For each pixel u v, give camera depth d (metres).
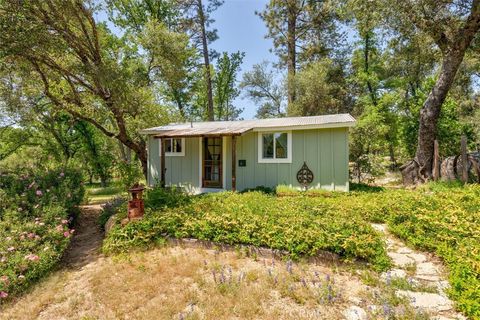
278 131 9.29
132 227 5.03
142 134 11.71
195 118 25.23
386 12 9.81
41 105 10.31
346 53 20.11
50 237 4.73
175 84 13.45
